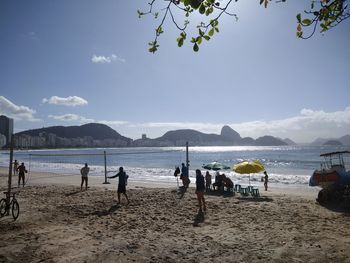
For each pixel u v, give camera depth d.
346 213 11.16
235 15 3.22
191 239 8.27
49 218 10.83
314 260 6.54
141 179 30.25
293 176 32.53
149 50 3.72
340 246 7.34
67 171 42.84
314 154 100.44
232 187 17.86
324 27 3.52
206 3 3.16
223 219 10.53
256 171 16.95
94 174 36.97
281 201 14.14
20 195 16.47
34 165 60.44
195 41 3.43
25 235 8.65
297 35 3.53
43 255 7.04
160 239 8.28
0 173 35.41
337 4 3.27
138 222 10.21
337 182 13.52
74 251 7.32
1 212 11.32
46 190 18.53
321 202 13.48
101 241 8.09
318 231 8.77
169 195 15.94
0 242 7.98
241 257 6.86
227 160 73.69
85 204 13.41
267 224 9.71
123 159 91.38
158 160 80.50
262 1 3.20
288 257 6.76
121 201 14.20
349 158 62.75
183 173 19.09
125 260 6.76
